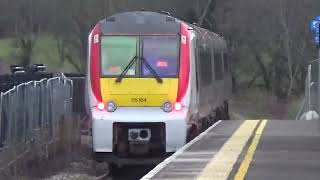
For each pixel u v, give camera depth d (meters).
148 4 158.25
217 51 81.44
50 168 60.50
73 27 187.38
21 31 191.12
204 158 43.56
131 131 53.31
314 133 61.00
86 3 183.88
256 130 64.12
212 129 64.94
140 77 54.16
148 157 53.72
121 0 172.12
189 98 54.50
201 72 62.00
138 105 53.69
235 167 39.41
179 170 38.03
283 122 74.62
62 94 73.38
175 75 54.34
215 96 77.44
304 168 39.12
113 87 53.94
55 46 193.75
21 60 191.00
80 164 67.44
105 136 53.31
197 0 173.25
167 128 53.25
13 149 52.62
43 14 189.50
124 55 54.72
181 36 55.22
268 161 42.16
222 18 197.25
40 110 63.09
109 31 55.22
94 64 54.59
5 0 188.88
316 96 87.12
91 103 54.19
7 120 52.38
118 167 60.91
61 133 67.12
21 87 57.03
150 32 55.22
